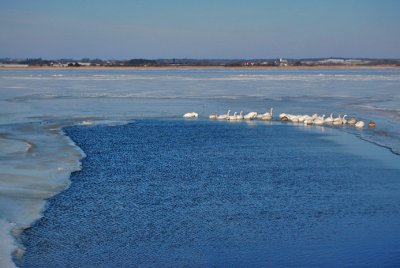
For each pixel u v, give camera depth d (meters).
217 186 24.50
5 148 31.52
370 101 62.41
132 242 17.81
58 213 20.34
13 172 25.73
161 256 16.78
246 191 23.70
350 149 33.00
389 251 17.14
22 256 16.52
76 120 45.72
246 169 27.81
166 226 19.30
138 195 22.95
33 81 109.88
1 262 15.68
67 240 17.84
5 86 90.75
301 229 19.03
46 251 16.94
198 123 45.31
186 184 24.83
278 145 34.72
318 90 82.00
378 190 23.77
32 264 16.03
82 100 63.84
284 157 30.81
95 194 22.94
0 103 58.62
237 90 82.56
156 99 65.94
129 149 33.03
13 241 17.42
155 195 23.00
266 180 25.59
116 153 31.67
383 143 34.88
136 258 16.59
